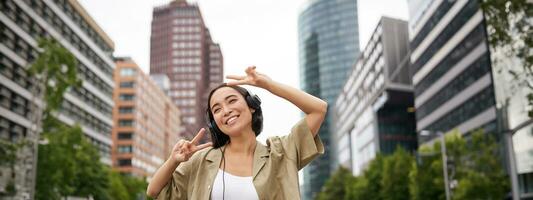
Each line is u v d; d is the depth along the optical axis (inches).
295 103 104.0
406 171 1723.7
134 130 3659.0
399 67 3164.4
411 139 3410.4
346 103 4360.2
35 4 1873.8
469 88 1851.6
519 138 1273.4
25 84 1765.5
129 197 2399.1
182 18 7716.5
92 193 1344.7
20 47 1740.9
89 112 2445.9
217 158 105.2
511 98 1064.2
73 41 2250.2
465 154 1305.4
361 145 3745.1
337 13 6845.5
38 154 1063.6
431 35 2284.7
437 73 2213.3
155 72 7573.8
